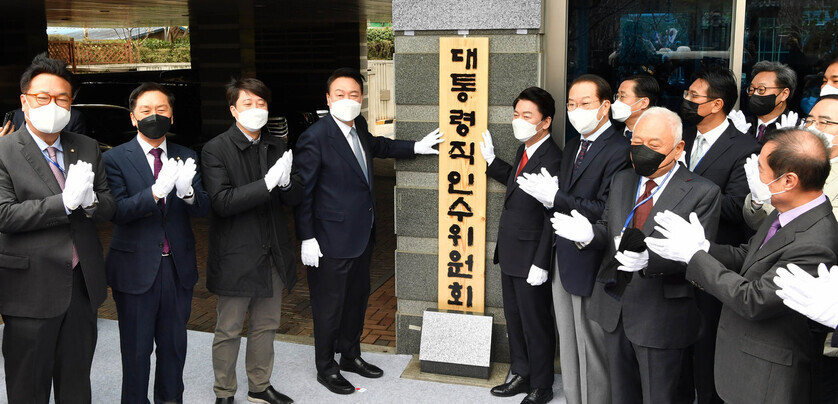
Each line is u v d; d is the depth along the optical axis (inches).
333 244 162.7
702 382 147.7
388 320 226.4
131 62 1183.6
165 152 145.5
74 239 131.9
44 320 129.6
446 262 176.7
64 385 135.6
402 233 181.5
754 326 104.3
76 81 131.3
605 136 143.6
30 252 128.1
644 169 118.9
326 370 168.1
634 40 181.9
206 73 550.0
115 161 141.1
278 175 146.9
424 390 166.7
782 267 99.1
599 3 181.8
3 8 510.0
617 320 127.6
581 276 141.5
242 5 505.0
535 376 158.2
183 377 175.8
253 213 151.4
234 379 158.9
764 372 103.0
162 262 143.6
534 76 165.0
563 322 150.5
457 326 173.3
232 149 150.3
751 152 142.4
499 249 160.9
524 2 162.9
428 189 177.6
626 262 115.0
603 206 139.1
